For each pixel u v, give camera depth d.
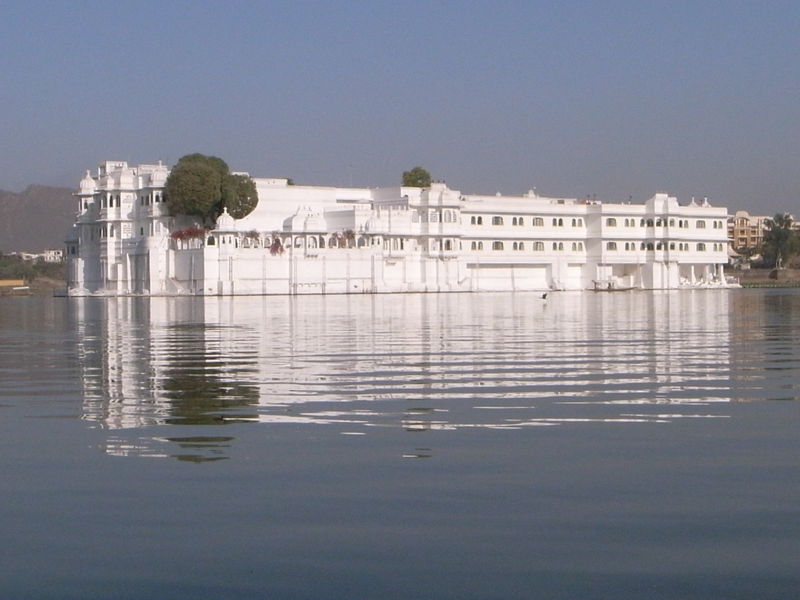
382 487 16.05
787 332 55.44
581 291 185.75
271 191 174.12
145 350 43.62
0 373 33.69
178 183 157.62
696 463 17.72
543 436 20.30
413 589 11.91
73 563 12.73
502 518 14.41
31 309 104.19
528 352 41.16
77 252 178.38
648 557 12.86
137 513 14.66
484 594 11.77
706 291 185.62
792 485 16.16
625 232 190.50
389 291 163.25
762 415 22.98
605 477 16.69
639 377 31.09
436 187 176.25
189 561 12.77
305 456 18.31
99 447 19.23
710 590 11.84
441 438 20.09
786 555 12.90
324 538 13.57
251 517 14.47
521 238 183.25
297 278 154.25
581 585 12.00
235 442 19.69
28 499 15.39
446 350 42.34
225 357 39.25
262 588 11.96
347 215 166.00
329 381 30.14
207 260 148.50
